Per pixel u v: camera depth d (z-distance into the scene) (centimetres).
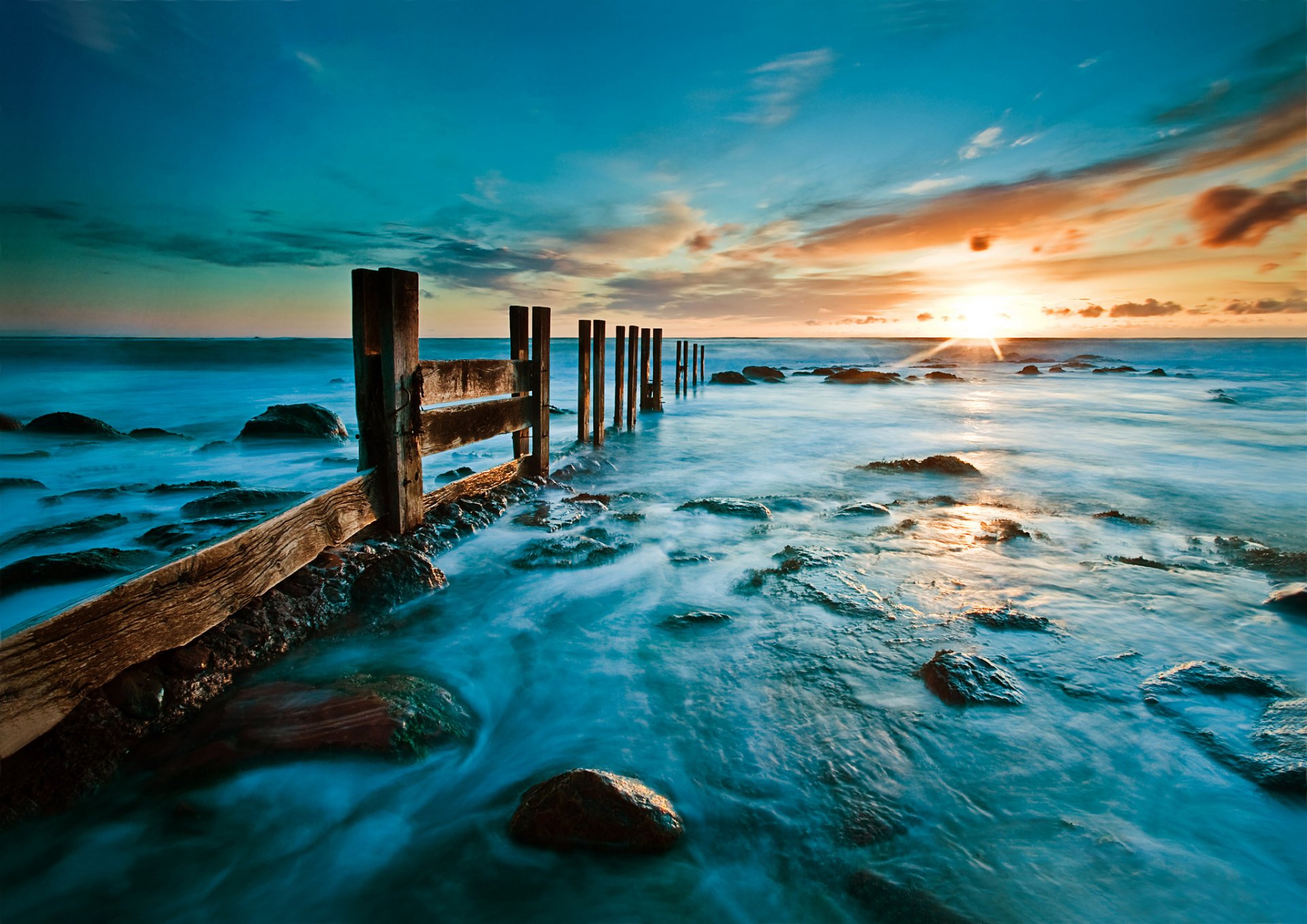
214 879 219
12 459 974
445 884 215
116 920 205
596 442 1198
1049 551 542
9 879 216
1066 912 195
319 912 207
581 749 282
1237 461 1012
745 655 360
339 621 388
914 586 459
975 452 1104
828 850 222
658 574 491
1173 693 310
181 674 290
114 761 254
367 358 469
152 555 505
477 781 265
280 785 255
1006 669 336
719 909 203
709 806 244
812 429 1435
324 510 409
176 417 1573
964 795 246
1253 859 215
